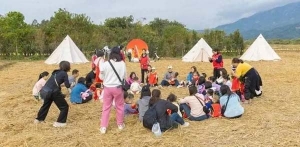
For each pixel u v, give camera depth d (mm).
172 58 33938
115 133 7406
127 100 9016
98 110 9453
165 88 13047
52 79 7820
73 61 24094
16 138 7094
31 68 21625
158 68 20922
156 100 7703
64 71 7891
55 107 9695
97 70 11453
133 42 27438
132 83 12156
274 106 9633
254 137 6965
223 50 36844
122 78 7488
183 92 12164
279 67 20078
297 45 54406
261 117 8414
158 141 6820
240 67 10062
